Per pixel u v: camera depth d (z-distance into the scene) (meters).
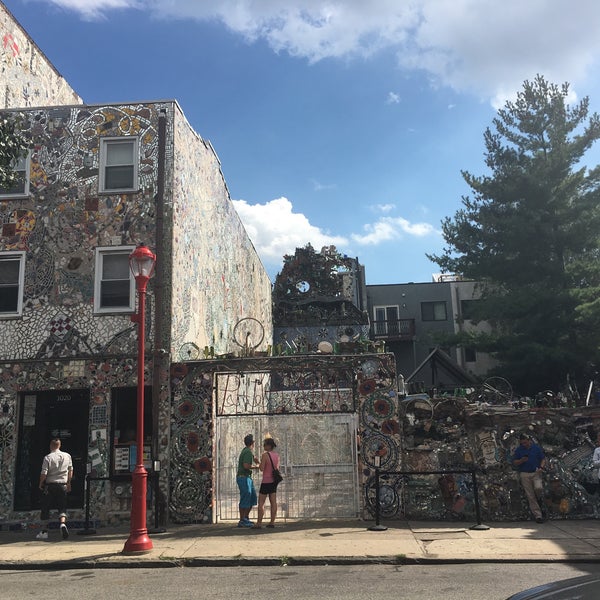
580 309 22.22
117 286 14.42
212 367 13.64
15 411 13.81
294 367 13.57
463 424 13.05
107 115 15.13
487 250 26.89
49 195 14.84
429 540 10.34
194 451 13.27
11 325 14.27
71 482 13.67
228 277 20.25
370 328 37.03
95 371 13.89
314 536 10.89
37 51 19.80
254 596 7.13
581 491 12.63
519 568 8.48
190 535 11.44
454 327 39.03
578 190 25.78
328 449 13.64
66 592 7.57
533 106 26.67
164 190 14.62
